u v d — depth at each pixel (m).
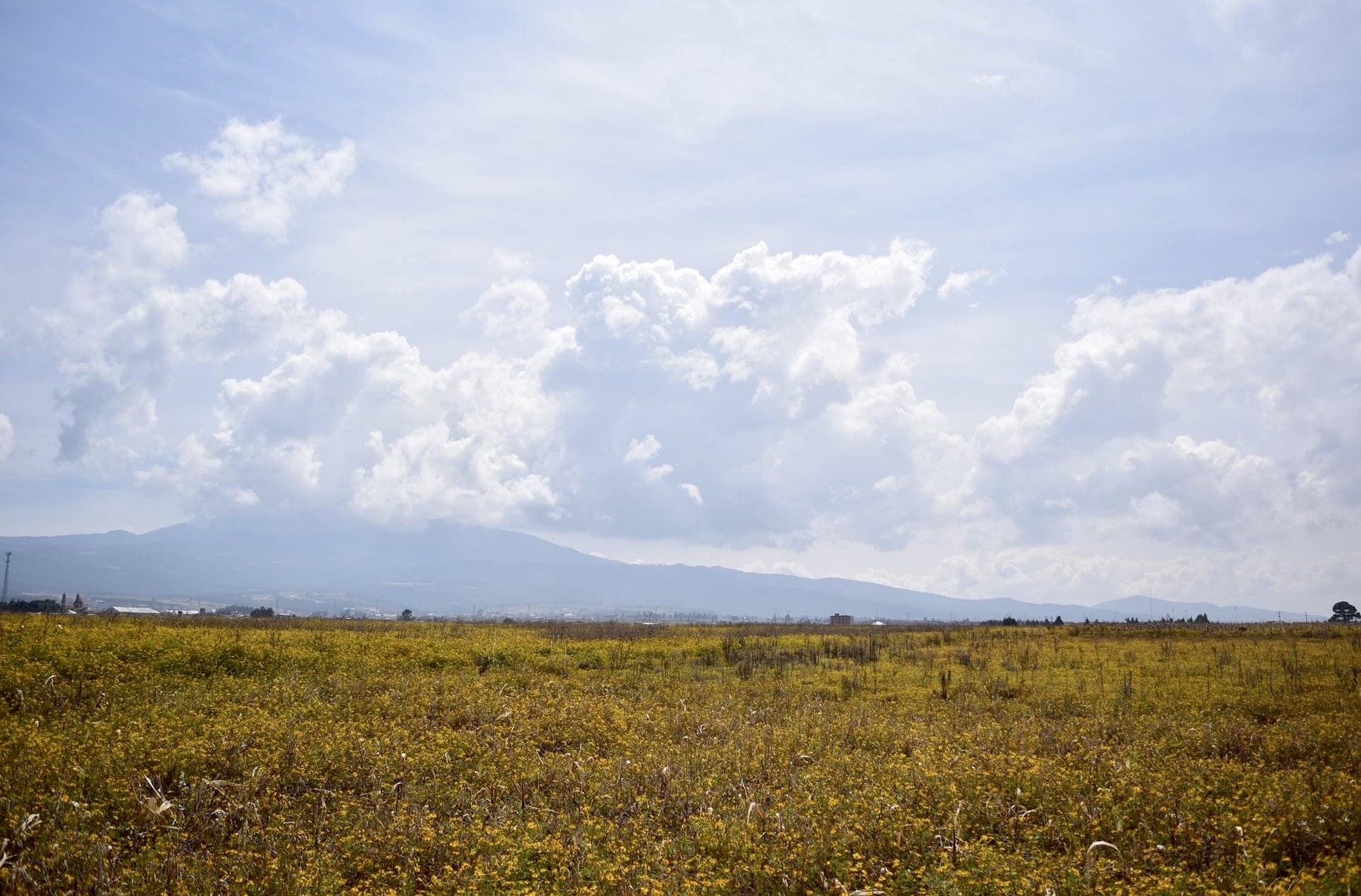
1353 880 7.46
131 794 10.54
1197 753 13.81
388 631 35.44
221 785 11.23
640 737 15.16
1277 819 9.36
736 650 32.97
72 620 27.48
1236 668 26.67
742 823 10.05
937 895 8.00
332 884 8.44
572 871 8.80
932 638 39.59
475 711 16.77
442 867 8.90
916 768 11.84
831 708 19.08
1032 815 10.38
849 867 8.62
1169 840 9.30
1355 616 83.44
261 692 17.78
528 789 11.95
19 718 14.59
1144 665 28.03
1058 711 19.22
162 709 15.37
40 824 9.52
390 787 11.65
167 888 8.41
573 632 40.19
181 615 39.12
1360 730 14.66
